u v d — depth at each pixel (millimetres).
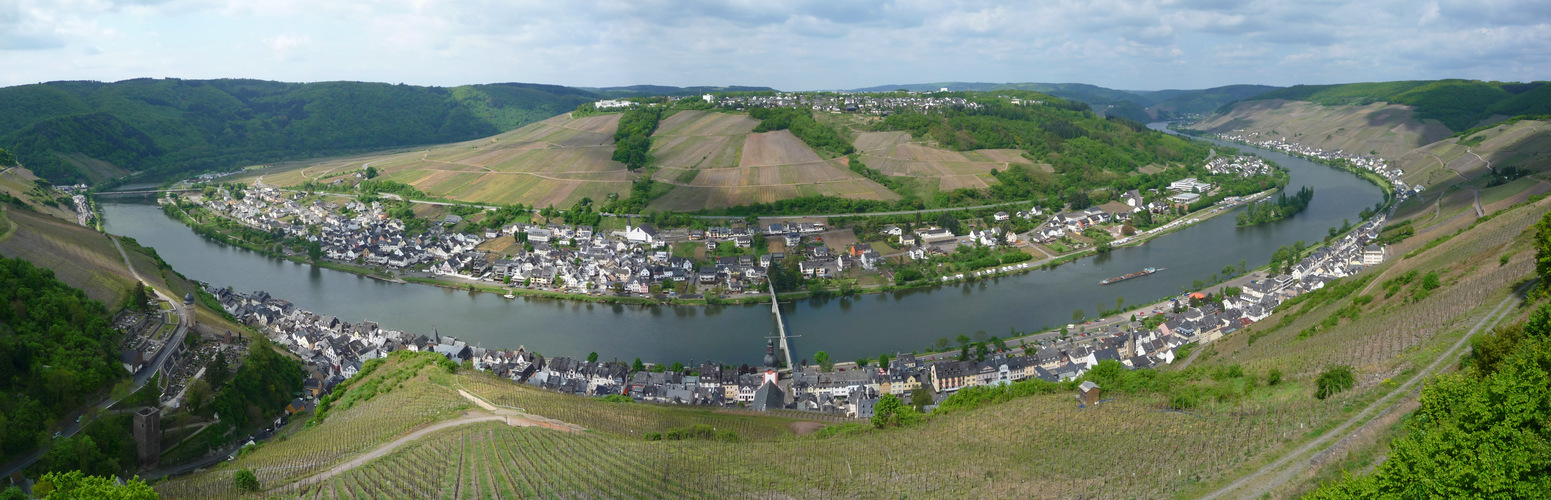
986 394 166125
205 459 171375
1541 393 83062
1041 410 146125
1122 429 129125
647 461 135750
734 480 125125
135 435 165500
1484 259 182625
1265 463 105812
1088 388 148875
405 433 158875
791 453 137625
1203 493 101375
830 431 159250
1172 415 132750
